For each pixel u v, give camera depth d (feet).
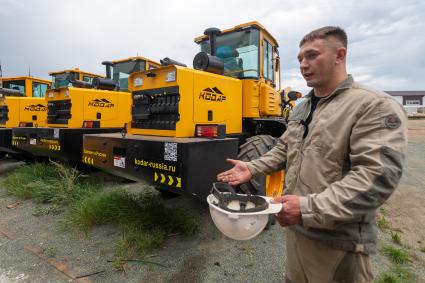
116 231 9.16
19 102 19.53
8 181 14.35
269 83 13.28
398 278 6.68
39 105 20.35
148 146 7.84
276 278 6.79
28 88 24.94
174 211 9.79
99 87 17.22
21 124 19.03
